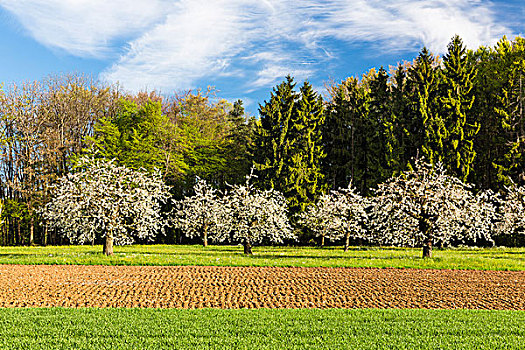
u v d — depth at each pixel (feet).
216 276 53.98
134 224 75.82
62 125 136.98
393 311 33.76
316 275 55.62
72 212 72.13
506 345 24.47
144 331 26.89
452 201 79.46
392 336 26.17
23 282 48.49
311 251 95.61
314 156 137.39
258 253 89.51
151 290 44.55
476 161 127.34
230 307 37.27
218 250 98.99
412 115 134.21
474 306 38.78
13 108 126.11
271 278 52.90
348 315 31.89
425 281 51.60
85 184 71.77
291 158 134.51
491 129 135.13
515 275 57.06
